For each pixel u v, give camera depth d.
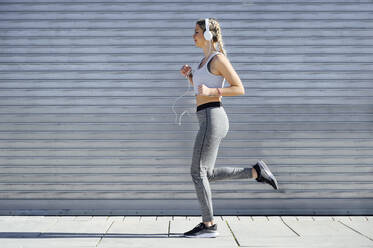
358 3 4.75
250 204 4.74
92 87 4.70
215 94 3.54
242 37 4.74
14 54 4.69
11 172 4.68
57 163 4.69
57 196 4.69
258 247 3.42
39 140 4.68
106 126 4.70
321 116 4.74
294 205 4.74
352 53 4.75
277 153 4.73
